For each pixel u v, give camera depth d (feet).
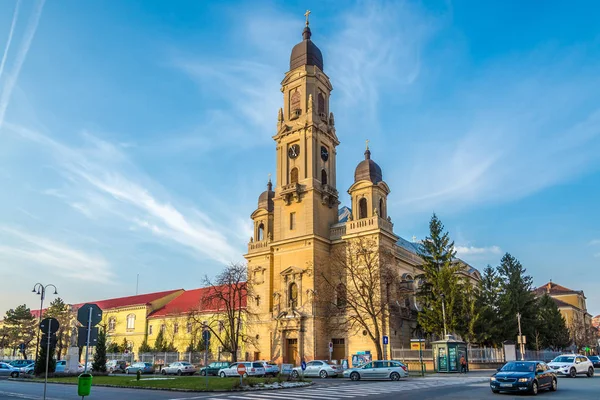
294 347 225.97
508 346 183.93
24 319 386.52
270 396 97.30
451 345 177.99
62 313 362.12
